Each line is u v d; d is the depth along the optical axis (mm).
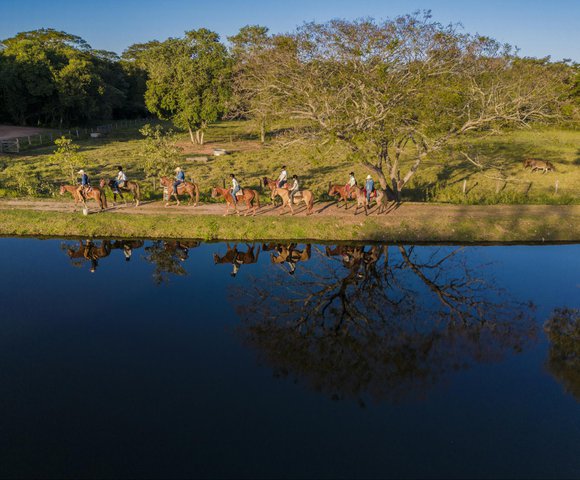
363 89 19719
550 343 12273
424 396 9805
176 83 46750
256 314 13883
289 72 21031
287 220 21266
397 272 17562
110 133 59531
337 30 19672
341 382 10359
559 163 36625
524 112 21234
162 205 23719
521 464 7828
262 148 46500
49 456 7844
